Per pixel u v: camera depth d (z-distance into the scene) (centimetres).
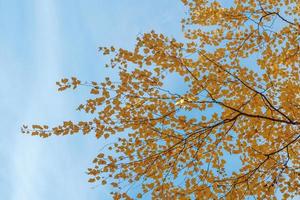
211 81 489
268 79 497
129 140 490
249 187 505
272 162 508
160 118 488
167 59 486
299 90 512
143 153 490
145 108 488
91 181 488
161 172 496
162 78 483
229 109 505
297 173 497
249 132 505
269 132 511
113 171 487
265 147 517
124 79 482
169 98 483
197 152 500
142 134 492
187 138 492
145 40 482
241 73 503
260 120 509
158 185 497
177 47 485
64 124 488
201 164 499
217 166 508
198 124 490
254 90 485
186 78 487
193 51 491
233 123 494
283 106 502
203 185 499
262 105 509
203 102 482
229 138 504
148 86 483
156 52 485
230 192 499
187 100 476
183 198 498
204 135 500
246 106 515
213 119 491
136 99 488
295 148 533
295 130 517
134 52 482
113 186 491
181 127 489
